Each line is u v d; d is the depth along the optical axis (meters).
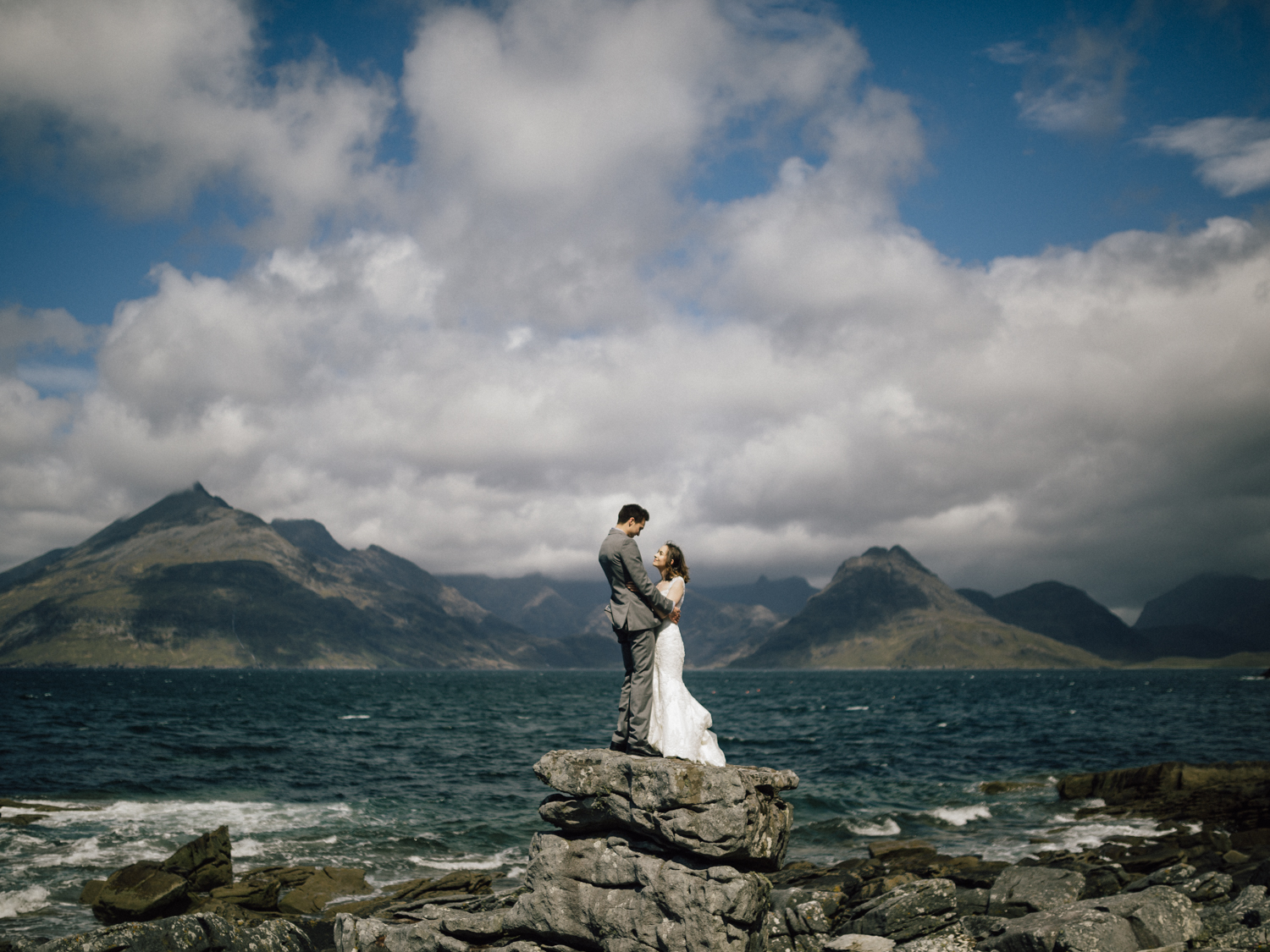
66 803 25.36
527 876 9.81
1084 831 22.83
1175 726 59.03
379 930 10.80
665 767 8.71
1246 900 12.55
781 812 9.49
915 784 32.41
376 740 47.72
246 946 11.93
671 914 8.62
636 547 9.49
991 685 184.75
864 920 12.52
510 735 53.12
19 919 15.02
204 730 51.44
